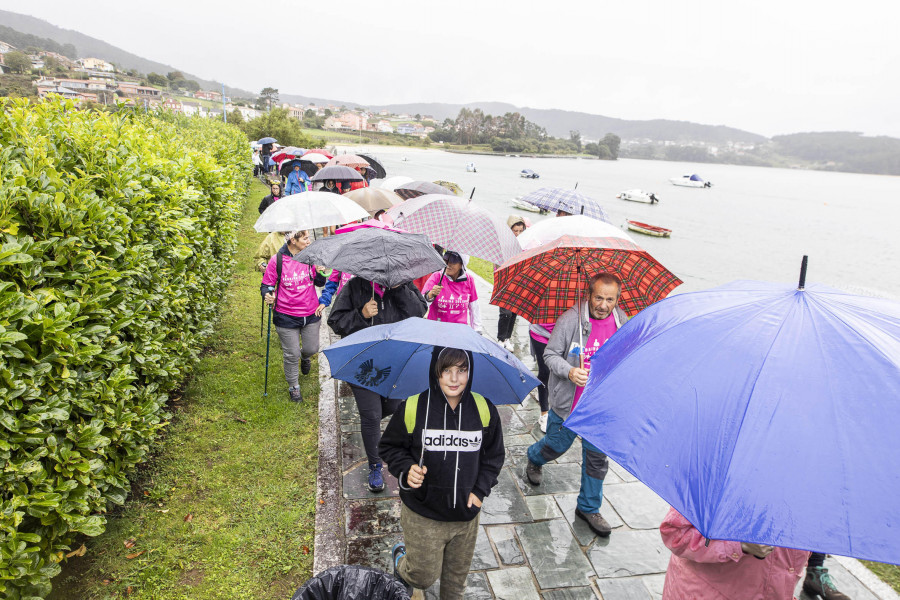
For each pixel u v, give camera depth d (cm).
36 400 272
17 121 373
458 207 492
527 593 330
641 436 167
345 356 289
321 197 546
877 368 152
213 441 467
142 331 393
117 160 414
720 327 179
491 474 267
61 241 315
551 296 425
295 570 340
